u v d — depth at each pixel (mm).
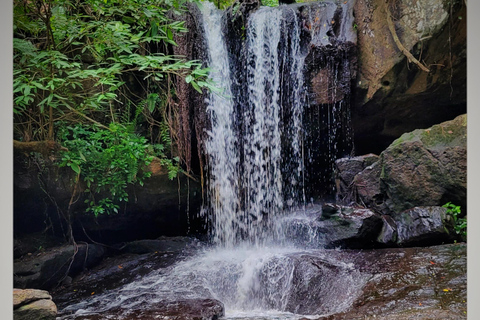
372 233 5164
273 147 6691
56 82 4875
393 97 6137
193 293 4535
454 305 3502
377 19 6125
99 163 5695
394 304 3688
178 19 6445
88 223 5965
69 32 5109
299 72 6445
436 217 4898
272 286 4730
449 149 5148
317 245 5457
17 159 5164
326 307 4105
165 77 6586
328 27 6371
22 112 5391
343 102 6293
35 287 4809
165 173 6234
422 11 5730
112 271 5508
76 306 4332
